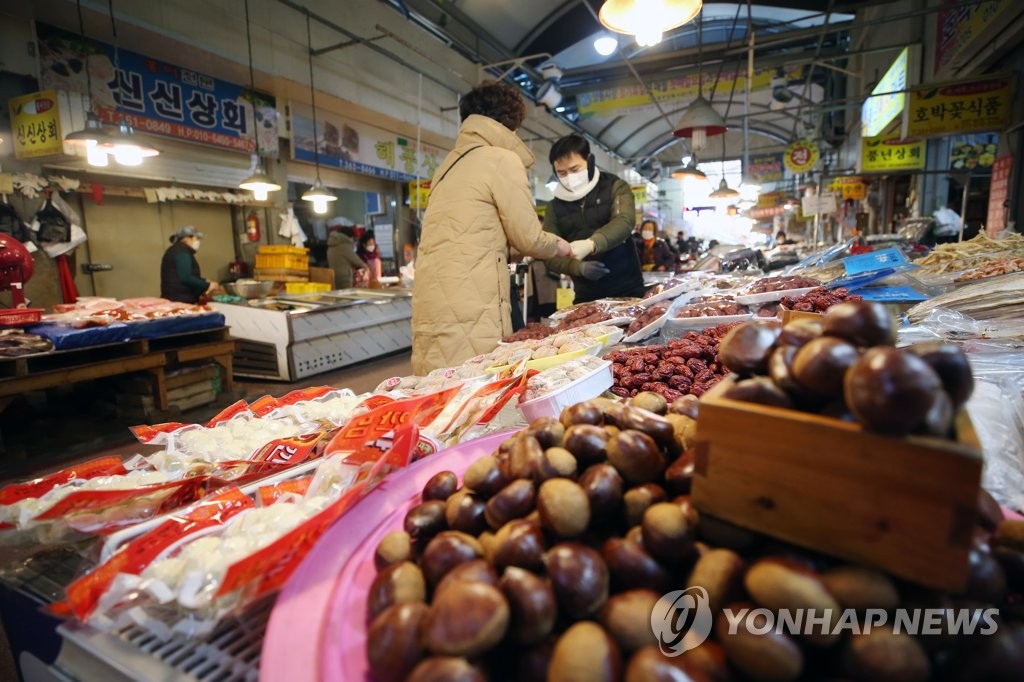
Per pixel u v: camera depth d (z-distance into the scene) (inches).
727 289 105.3
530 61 384.5
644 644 19.1
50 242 178.2
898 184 339.9
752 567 19.4
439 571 23.1
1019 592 21.0
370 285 293.1
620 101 400.5
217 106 224.5
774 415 20.6
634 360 54.3
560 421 31.4
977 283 79.8
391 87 294.7
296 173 282.4
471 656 18.3
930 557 17.6
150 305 165.6
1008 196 187.0
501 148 77.6
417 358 81.1
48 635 28.5
